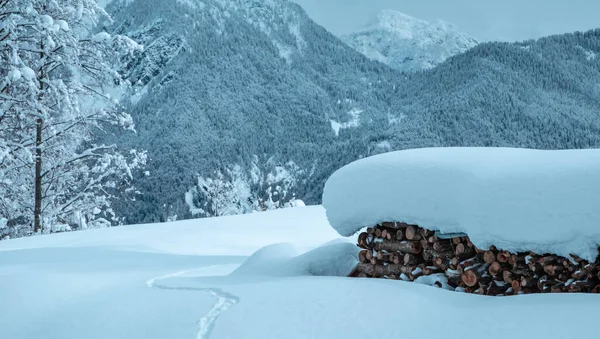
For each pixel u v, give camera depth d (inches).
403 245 211.8
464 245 191.6
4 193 667.4
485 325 140.1
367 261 231.9
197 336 158.1
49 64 641.0
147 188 4785.9
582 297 150.4
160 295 197.8
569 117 7711.6
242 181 6712.6
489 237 175.9
